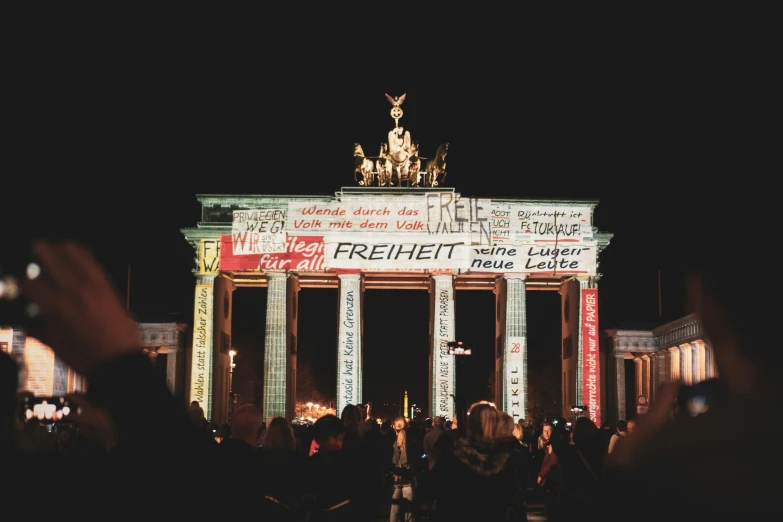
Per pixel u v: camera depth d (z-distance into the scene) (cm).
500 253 11369
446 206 11425
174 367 13162
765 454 338
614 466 413
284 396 11438
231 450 1041
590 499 438
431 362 11581
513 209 11431
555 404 16938
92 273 364
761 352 352
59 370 8181
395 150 11894
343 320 11388
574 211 11481
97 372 371
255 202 11900
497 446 1858
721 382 370
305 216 11494
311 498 1700
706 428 354
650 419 409
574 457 1995
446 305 11512
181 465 398
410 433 4838
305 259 11406
